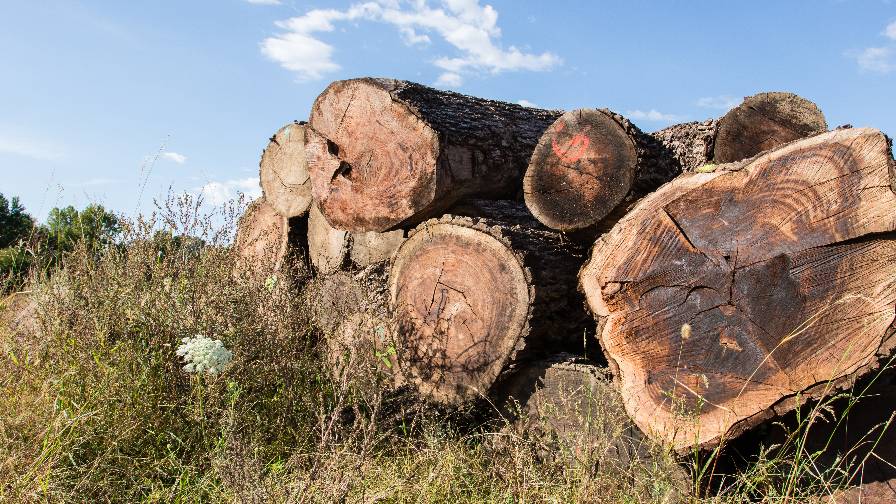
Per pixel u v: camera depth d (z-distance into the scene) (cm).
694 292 287
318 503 240
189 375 356
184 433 329
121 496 286
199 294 420
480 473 313
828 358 261
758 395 271
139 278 422
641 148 377
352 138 462
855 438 282
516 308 355
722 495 277
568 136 395
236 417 323
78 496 276
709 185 287
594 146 385
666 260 292
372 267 491
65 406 325
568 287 379
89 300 398
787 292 268
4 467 265
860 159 257
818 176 265
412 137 428
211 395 332
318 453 264
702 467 288
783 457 283
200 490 283
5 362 360
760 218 275
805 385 263
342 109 466
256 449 293
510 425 337
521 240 373
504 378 361
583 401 331
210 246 482
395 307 408
